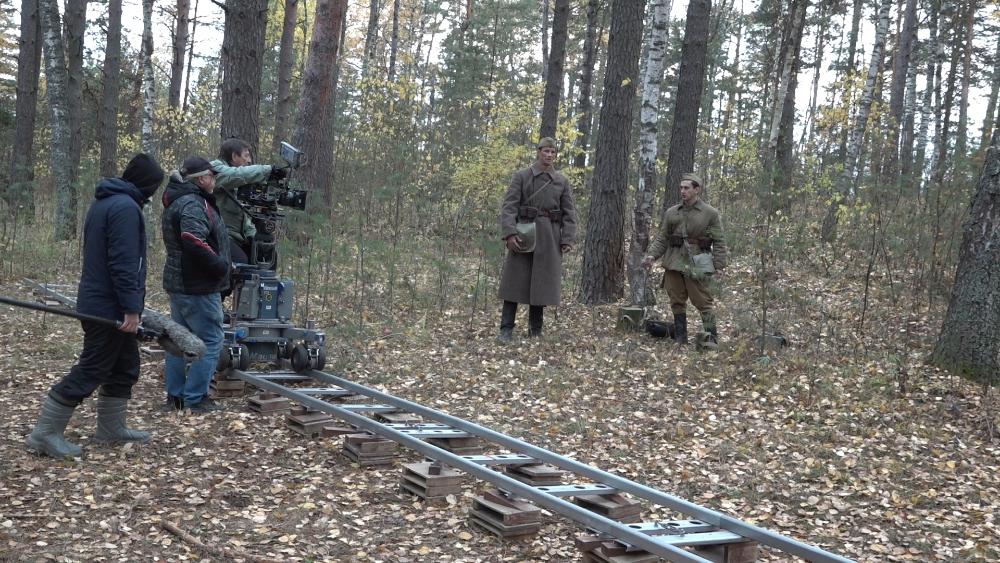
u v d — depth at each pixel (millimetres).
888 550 4723
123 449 5625
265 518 4719
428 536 4617
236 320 7500
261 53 11156
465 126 21531
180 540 4352
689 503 4691
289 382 7516
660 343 9773
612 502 4961
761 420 7172
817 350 9008
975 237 8312
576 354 9172
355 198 16969
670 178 13859
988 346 8211
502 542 4570
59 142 15422
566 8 16375
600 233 11859
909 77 31328
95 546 4199
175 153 22703
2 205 15195
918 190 13094
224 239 6496
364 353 8820
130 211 5270
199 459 5598
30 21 18297
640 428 6879
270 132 22406
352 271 12586
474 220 16188
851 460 6172
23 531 4297
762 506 5352
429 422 6531
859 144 17422
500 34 39938
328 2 14273
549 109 16578
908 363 8664
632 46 11688
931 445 6605
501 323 9820
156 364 8039
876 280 12766
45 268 13086
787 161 20109
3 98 31328
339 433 6102
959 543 4855
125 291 5227
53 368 7645
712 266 9375
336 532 4578
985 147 11430
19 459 5293
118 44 16969
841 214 14758
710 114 31547
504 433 6586
